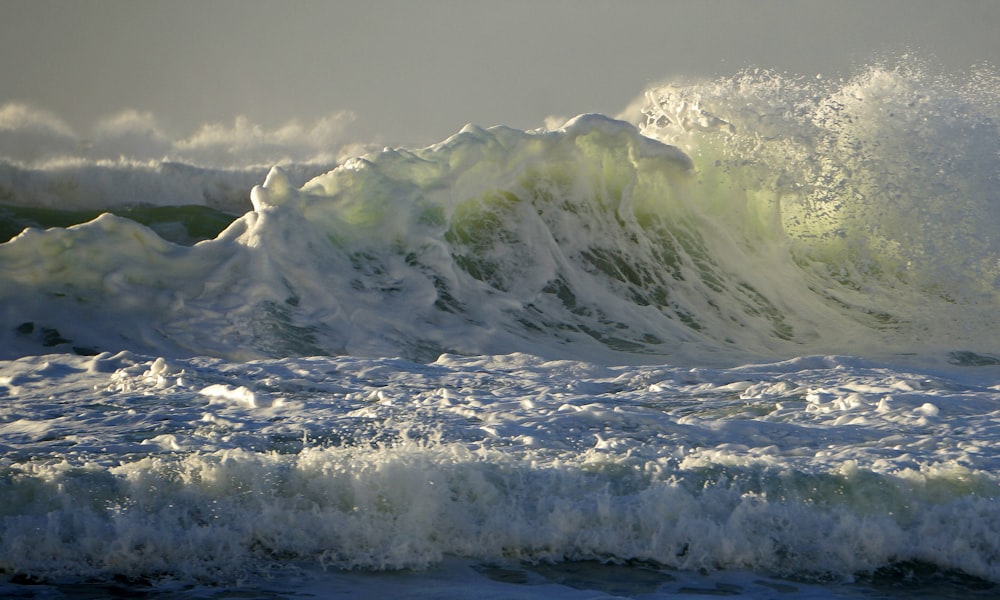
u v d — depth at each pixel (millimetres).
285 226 48844
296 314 46344
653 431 26000
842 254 59969
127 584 17359
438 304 49969
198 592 17109
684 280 57312
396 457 20547
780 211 61344
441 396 30797
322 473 19828
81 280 45438
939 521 19641
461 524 19438
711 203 61469
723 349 51469
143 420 27172
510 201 56344
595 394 32250
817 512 19812
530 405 29359
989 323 54969
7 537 18125
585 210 57938
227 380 32656
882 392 31547
